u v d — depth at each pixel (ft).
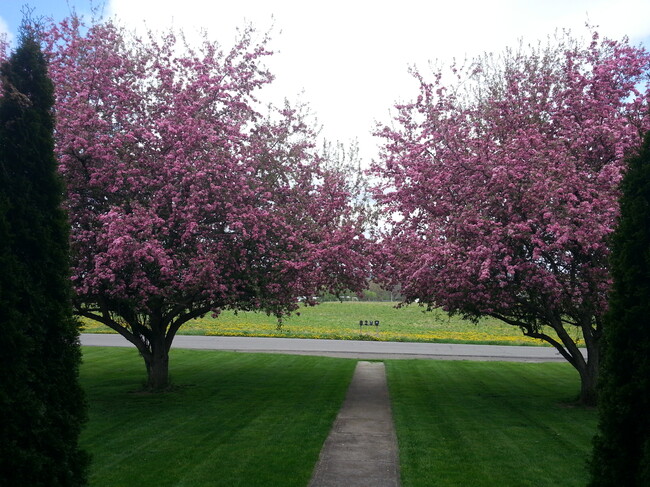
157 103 42.42
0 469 15.44
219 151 38.34
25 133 17.89
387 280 43.55
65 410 17.42
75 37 40.42
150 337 44.91
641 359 16.69
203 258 36.29
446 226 38.17
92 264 35.22
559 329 41.27
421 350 78.89
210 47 42.96
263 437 30.19
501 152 38.29
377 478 23.56
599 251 34.63
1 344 15.79
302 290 41.24
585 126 38.73
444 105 43.01
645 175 17.57
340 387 47.55
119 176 36.01
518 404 41.22
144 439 29.76
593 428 33.35
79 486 17.63
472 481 23.26
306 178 43.88
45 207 18.07
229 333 96.12
